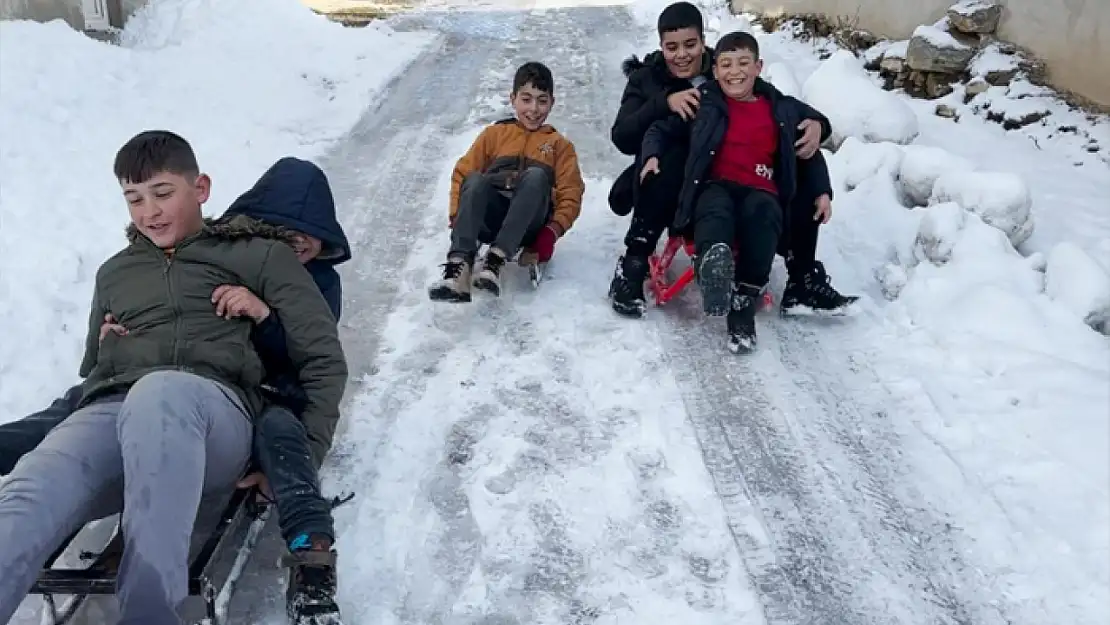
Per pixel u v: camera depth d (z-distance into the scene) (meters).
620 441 3.50
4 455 2.63
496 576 2.88
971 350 3.88
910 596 2.79
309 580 2.52
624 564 2.92
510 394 3.80
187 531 2.30
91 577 2.37
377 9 11.70
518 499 3.20
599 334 4.22
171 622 2.21
